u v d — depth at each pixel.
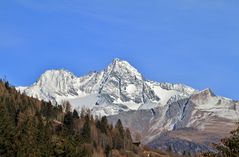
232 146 61.19
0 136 124.19
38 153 133.88
